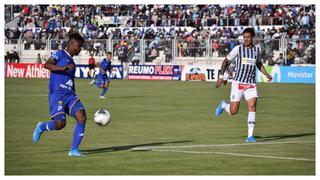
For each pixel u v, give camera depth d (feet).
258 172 51.37
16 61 255.09
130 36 256.32
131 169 52.65
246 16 252.62
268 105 121.70
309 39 210.59
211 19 256.32
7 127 84.23
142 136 75.00
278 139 72.18
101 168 53.11
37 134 59.72
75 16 275.39
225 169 52.54
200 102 129.70
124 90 170.91
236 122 91.45
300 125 87.71
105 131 80.02
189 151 62.39
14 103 125.59
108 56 141.90
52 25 270.46
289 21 240.94
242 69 70.44
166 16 266.16
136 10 273.75
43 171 51.85
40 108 114.42
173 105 122.11
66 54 59.11
